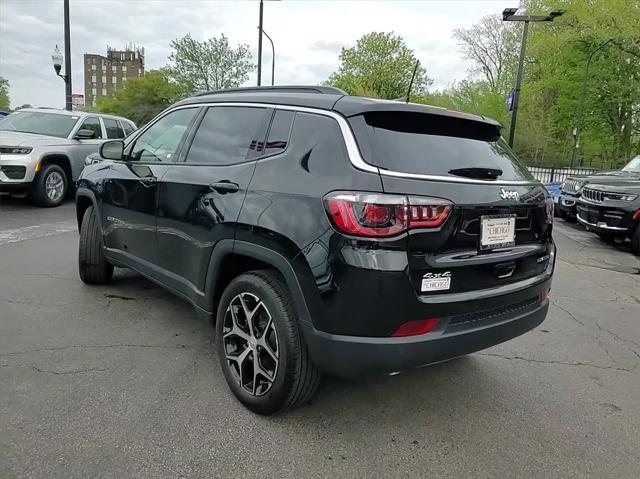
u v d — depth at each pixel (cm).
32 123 1029
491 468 255
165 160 374
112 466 238
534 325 308
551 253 326
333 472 245
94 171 469
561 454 270
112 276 501
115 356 348
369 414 297
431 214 240
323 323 245
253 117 314
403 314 237
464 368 368
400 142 260
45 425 265
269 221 265
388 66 4762
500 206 272
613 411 317
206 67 4706
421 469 251
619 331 467
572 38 2789
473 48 4212
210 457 249
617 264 776
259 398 282
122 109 5394
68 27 1614
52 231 737
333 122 265
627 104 2970
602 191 891
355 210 234
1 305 428
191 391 308
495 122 312
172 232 349
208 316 324
